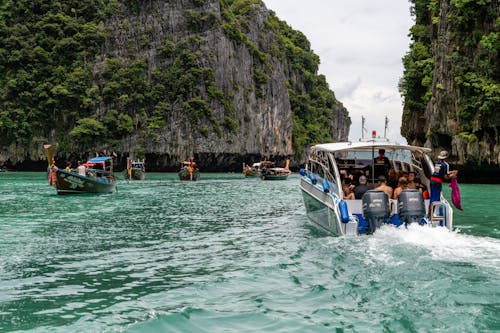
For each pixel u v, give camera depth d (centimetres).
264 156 10644
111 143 8625
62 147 8638
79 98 8900
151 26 9619
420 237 927
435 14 4503
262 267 816
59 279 760
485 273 702
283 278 735
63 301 638
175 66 9156
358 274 724
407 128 4831
